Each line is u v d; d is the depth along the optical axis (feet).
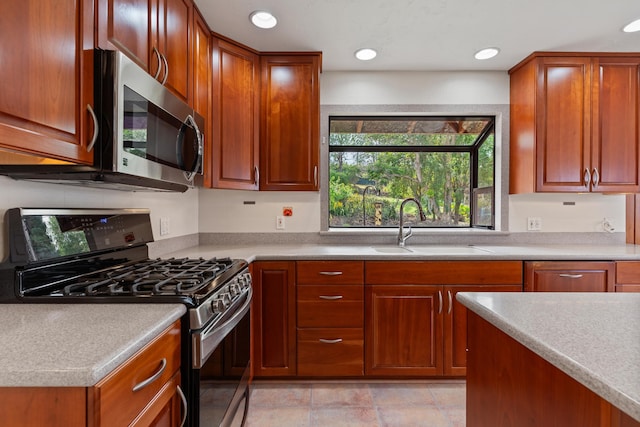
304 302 6.61
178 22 5.17
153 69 4.43
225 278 4.36
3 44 2.38
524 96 7.96
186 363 3.33
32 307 3.20
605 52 7.50
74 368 2.03
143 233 5.44
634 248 7.66
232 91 6.92
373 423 5.57
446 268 6.63
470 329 3.49
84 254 4.23
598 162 7.54
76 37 3.07
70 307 3.21
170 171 4.39
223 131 6.75
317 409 5.95
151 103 3.94
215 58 6.60
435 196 9.39
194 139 5.07
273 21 6.26
